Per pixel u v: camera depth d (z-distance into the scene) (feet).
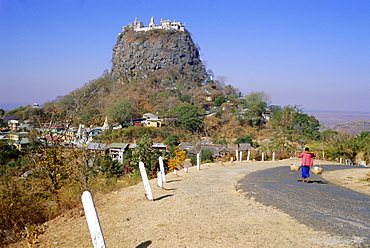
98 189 41.19
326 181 41.16
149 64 553.64
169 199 29.37
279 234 17.26
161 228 19.85
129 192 36.50
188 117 253.65
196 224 20.04
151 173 70.13
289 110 147.13
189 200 28.12
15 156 86.17
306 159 39.42
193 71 538.06
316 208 23.56
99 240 15.01
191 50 594.65
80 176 42.24
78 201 34.94
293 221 19.85
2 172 39.17
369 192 32.42
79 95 45.93
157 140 215.51
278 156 98.22
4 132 185.47
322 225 18.78
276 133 124.16
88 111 52.65
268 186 34.83
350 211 22.62
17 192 29.07
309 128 168.76
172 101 356.38
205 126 240.73
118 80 524.93
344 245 15.35
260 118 297.94
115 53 636.48
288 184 36.83
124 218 23.76
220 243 16.21
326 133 142.72
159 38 584.40
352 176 46.62
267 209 23.36
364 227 18.34
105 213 26.40
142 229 20.18
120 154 136.36
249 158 92.48
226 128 267.18
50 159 37.40
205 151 123.85
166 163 102.63
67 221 26.02
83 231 21.99
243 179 41.78
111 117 243.19
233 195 29.94
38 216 29.22
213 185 37.04
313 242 15.87
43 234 22.54
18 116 249.55
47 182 37.32
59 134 39.88
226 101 370.73
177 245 16.47
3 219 26.25
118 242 18.02
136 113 307.99
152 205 27.45
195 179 43.34
